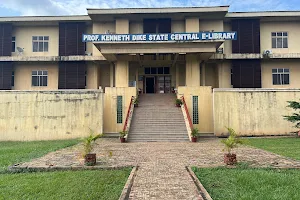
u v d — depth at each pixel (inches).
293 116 717.3
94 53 1044.5
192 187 266.4
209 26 1042.7
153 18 1035.9
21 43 1088.2
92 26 1074.1
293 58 1026.7
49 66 1081.4
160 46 895.7
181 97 845.2
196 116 831.1
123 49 893.2
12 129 789.2
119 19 1030.4
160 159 415.8
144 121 766.5
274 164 367.6
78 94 795.4
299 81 1047.6
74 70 1054.4
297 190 254.8
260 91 795.4
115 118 834.2
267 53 1018.1
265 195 241.0
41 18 1044.5
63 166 359.3
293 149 505.0
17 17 1045.8
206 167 351.3
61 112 791.7
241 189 261.1
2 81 1058.1
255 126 785.6
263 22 1058.1
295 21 1054.4
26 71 1082.1
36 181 294.0
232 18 1037.8
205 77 1096.8
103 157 434.3
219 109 789.9
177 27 1046.4
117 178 303.6
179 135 700.0
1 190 265.9
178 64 1077.8
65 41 1063.0
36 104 795.4
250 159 405.7
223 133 781.3
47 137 784.3
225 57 1018.7
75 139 753.0
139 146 580.1
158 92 1122.7
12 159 424.5
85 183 285.3
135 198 235.9
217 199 235.1
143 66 1115.9
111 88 845.8
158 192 251.6
